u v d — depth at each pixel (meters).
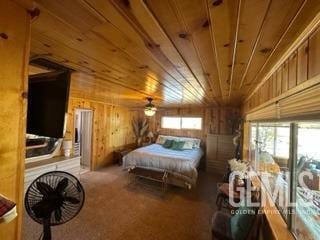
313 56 0.95
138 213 2.92
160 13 0.84
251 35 1.04
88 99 4.75
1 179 0.66
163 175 3.85
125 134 6.68
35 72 1.85
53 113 1.20
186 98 3.94
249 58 1.42
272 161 2.11
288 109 1.35
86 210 2.96
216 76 2.02
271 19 0.87
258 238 1.79
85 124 5.29
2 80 0.66
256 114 2.62
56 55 1.47
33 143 3.29
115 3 0.77
